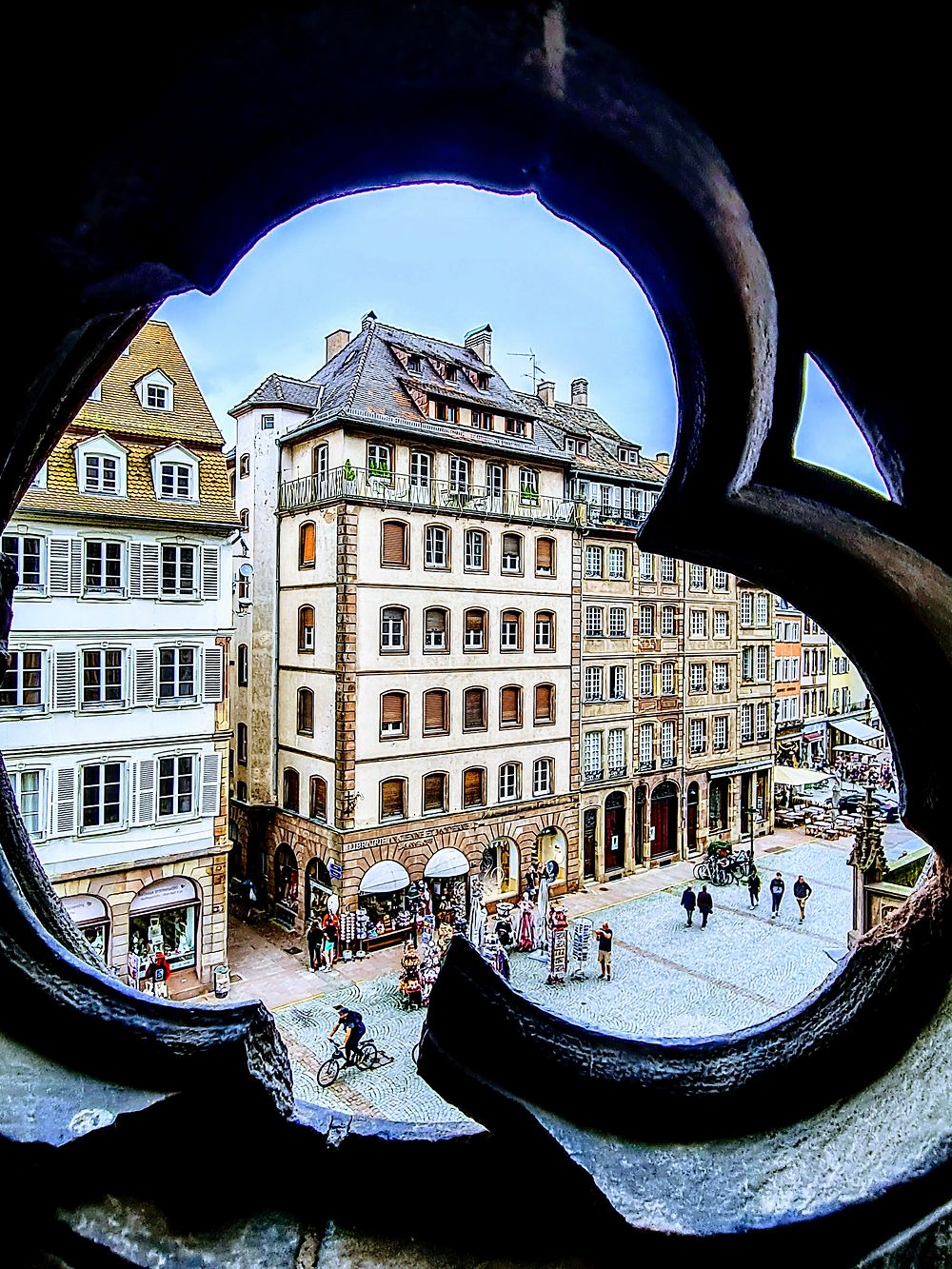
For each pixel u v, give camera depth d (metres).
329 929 21.86
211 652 20.30
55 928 1.31
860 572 1.03
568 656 29.19
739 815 35.94
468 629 26.69
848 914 25.42
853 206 0.87
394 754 24.92
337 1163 1.14
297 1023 17.45
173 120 0.85
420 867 25.33
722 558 1.09
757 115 0.82
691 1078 1.11
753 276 0.95
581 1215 1.03
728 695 35.38
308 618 25.53
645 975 20.09
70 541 18.41
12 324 0.96
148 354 20.53
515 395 32.53
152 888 19.72
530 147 1.01
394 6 0.77
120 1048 1.12
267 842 26.97
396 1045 16.03
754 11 0.77
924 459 0.96
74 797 18.56
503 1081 1.08
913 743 1.03
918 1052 1.04
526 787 27.92
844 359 0.97
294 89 0.86
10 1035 1.14
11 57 0.78
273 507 26.92
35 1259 1.01
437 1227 1.10
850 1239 0.93
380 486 24.77
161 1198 1.08
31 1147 1.00
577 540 29.39
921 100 0.80
